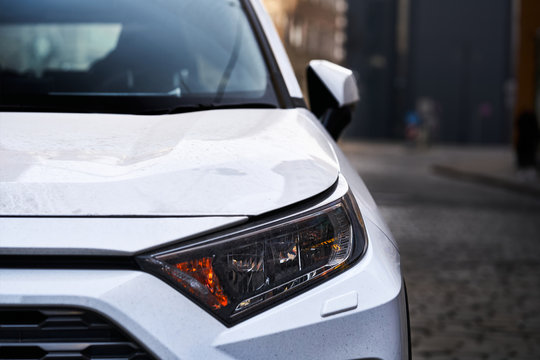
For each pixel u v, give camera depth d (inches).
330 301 65.2
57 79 102.7
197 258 62.2
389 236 74.9
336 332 64.4
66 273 59.9
